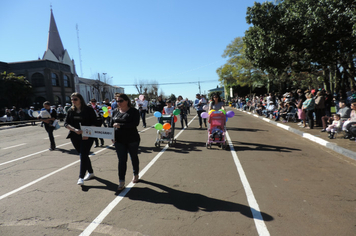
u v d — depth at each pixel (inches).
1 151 330.3
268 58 568.7
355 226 108.0
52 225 118.5
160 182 173.5
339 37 442.6
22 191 166.6
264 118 623.8
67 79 1582.2
